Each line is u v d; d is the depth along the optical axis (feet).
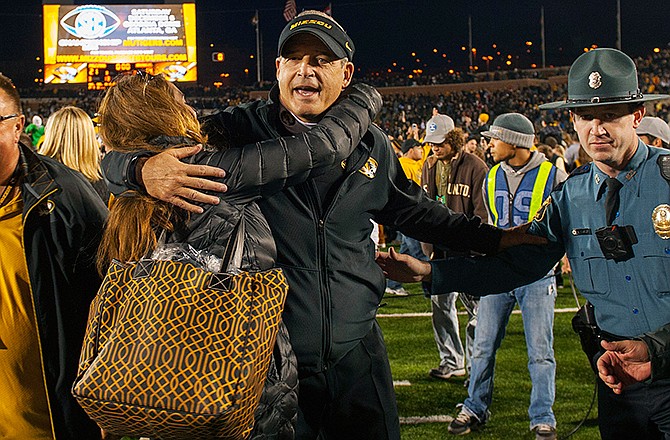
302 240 8.02
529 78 172.65
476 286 9.75
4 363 7.97
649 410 8.53
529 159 16.07
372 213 8.78
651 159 8.41
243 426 6.32
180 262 6.47
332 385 8.52
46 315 7.82
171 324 6.17
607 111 8.33
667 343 7.89
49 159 8.16
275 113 8.34
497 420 16.21
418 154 33.76
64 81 140.26
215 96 173.68
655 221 8.27
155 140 7.07
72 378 7.90
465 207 18.31
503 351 21.71
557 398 17.49
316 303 8.06
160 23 140.36
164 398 6.03
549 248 9.59
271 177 7.07
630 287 8.48
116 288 6.49
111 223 7.00
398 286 31.73
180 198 6.63
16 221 7.95
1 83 7.77
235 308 6.32
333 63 8.07
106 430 6.57
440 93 174.70
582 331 9.04
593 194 8.78
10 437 8.13
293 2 117.70
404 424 16.10
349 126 7.64
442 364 19.35
